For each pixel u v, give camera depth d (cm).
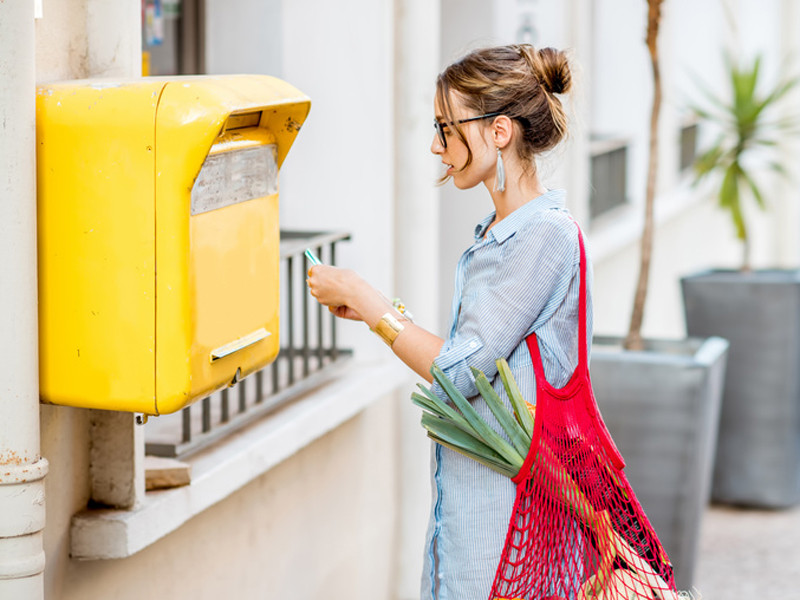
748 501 734
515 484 271
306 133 500
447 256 670
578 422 269
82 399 259
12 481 249
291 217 504
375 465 525
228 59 504
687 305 722
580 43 691
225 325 268
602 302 806
